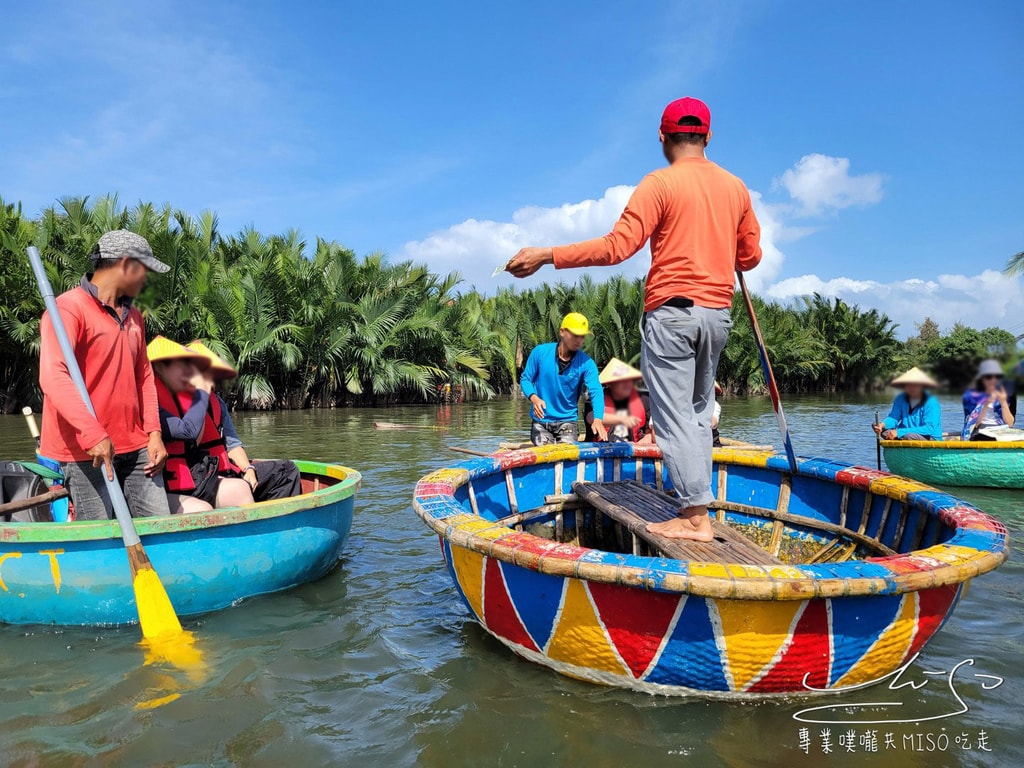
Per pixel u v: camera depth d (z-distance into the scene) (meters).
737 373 26.41
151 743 2.14
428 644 2.88
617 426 5.31
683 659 2.21
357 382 19.95
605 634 2.28
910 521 3.06
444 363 23.14
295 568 3.58
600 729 2.18
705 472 2.63
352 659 2.74
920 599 2.20
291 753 2.09
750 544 2.67
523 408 20.25
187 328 17.31
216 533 3.26
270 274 18.39
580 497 4.02
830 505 3.67
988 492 6.51
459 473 3.42
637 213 2.46
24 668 2.67
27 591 3.08
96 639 2.97
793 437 11.56
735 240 2.62
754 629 2.11
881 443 7.27
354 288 21.20
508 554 2.33
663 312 2.55
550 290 26.52
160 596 3.00
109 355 3.15
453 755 2.07
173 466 3.59
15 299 16.14
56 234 17.53
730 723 2.20
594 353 23.39
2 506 3.44
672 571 2.06
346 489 3.86
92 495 3.23
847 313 31.28
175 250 16.84
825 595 1.97
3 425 13.37
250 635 2.99
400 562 4.09
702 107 2.63
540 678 2.53
